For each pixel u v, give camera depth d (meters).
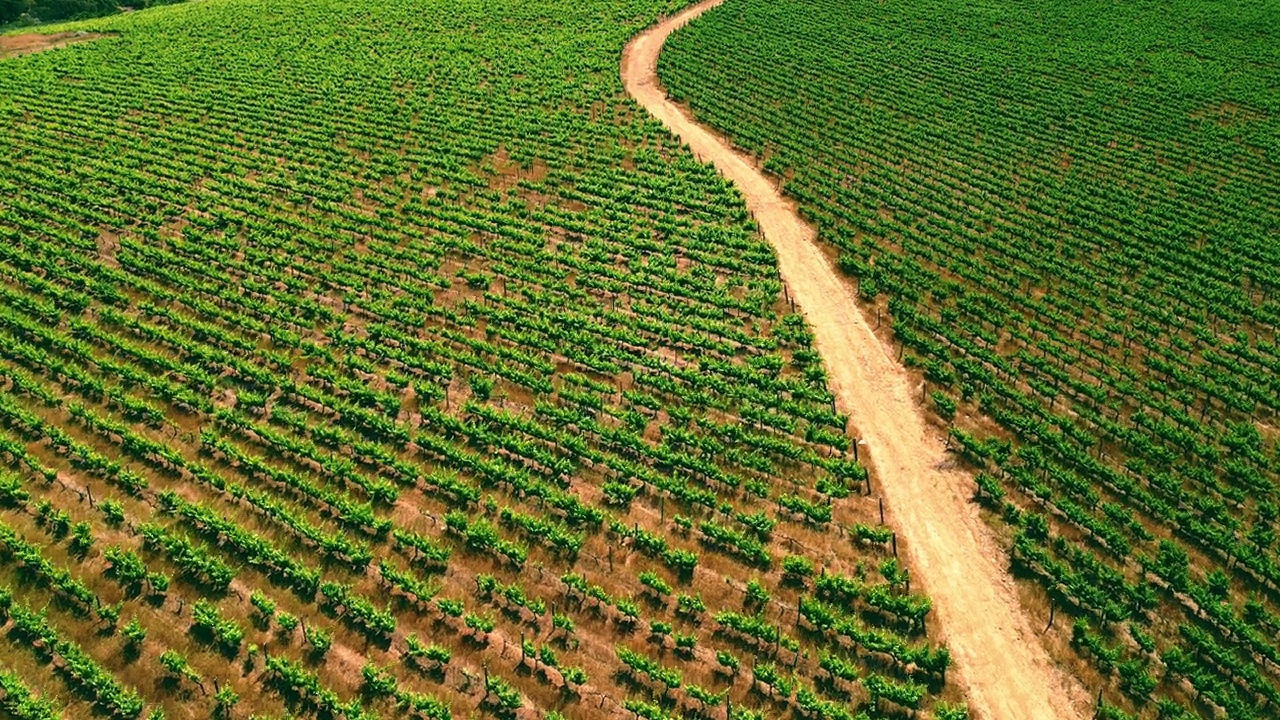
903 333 54.00
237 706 33.12
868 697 33.94
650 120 88.25
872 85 99.38
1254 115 89.25
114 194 70.75
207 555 38.62
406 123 87.19
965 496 43.06
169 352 51.88
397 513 41.44
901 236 66.75
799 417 47.91
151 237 64.00
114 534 39.47
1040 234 67.19
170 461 43.03
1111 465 45.12
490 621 35.47
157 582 36.47
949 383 50.66
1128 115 90.12
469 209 70.19
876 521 41.69
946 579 38.78
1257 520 42.28
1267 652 34.59
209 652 34.78
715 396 49.66
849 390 50.47
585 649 35.66
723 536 39.66
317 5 130.38
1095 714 33.78
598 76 101.06
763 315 56.59
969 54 108.62
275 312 54.97
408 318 54.81
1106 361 51.62
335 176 75.69
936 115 91.06
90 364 50.72
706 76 101.62
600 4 129.38
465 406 47.22
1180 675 34.75
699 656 35.47
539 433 45.62
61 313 54.06
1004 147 83.06
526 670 34.69
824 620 35.59
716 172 77.19
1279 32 111.25
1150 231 67.19
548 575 38.72
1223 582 37.31
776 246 66.00
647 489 43.25
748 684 34.44
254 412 47.50
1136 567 39.41
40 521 39.88
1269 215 69.81
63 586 36.09
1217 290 59.53
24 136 81.19
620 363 52.62
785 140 83.69
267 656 34.62
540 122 87.69
